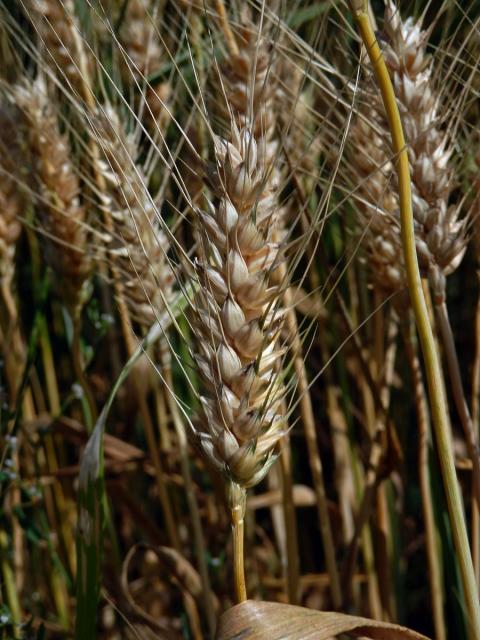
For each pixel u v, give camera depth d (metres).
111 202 0.32
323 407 0.49
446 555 0.33
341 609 0.35
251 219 0.22
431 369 0.24
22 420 0.40
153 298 0.33
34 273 0.43
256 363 0.22
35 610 0.42
